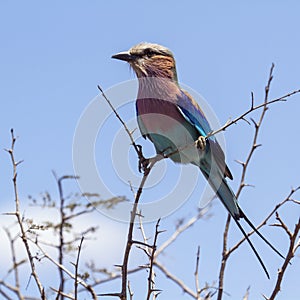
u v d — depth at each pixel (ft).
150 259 27.35
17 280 22.27
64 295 22.88
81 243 23.11
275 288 26.55
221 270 28.27
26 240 23.49
